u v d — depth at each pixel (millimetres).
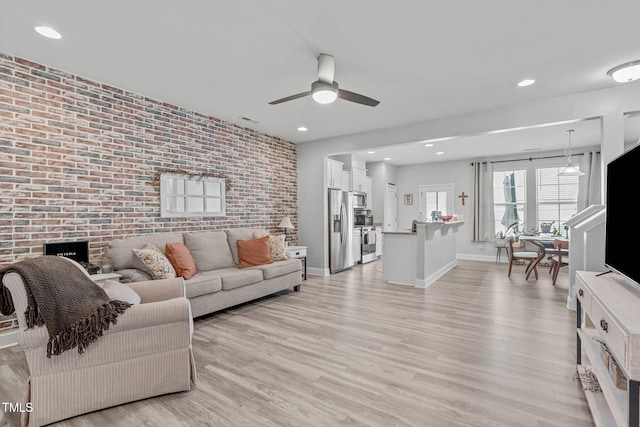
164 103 3875
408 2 2061
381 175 8086
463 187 7895
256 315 3488
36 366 1664
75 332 1681
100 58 2789
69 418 1731
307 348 2611
